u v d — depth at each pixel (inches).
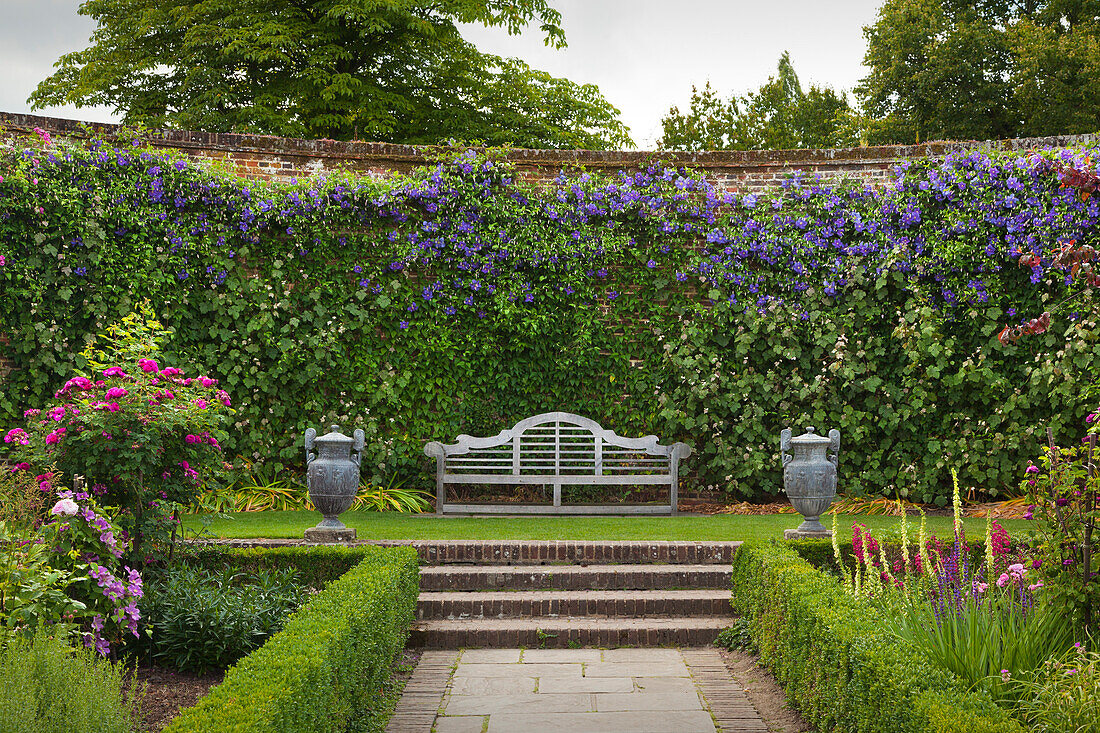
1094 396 348.2
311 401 396.2
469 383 408.2
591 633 241.4
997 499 387.9
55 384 360.8
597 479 378.0
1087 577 156.1
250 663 132.7
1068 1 856.3
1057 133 781.9
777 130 1170.0
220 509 350.3
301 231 394.6
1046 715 122.6
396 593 205.2
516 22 693.9
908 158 399.2
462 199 404.8
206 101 646.5
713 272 400.8
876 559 236.2
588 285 407.8
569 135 729.6
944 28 858.1
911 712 119.9
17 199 351.3
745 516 370.6
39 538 174.9
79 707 122.8
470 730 174.6
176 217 380.8
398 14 652.7
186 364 378.0
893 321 391.5
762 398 398.9
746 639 233.9
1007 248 374.0
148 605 205.0
